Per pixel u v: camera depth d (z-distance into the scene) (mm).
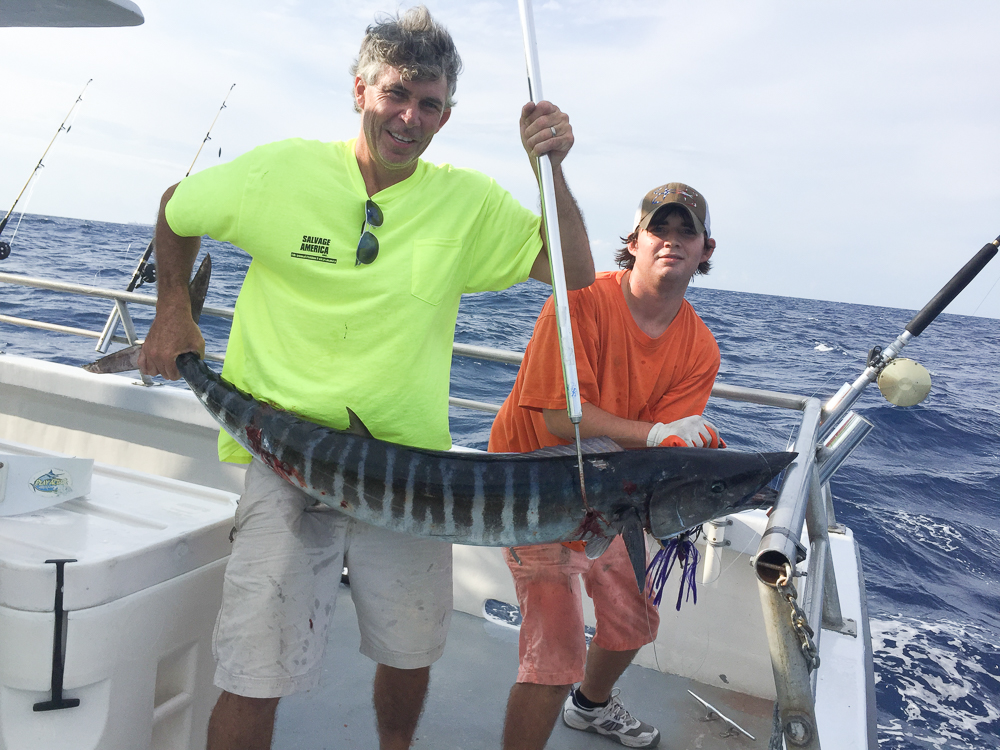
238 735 1652
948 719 3918
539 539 1670
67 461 1839
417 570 1847
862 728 1858
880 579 6242
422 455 1676
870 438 11914
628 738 2389
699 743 2418
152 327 1956
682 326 2275
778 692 1113
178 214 1789
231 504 1968
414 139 1713
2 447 2031
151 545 1623
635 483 1644
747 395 2377
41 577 1449
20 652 1469
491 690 2615
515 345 13750
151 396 3424
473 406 2967
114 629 1540
